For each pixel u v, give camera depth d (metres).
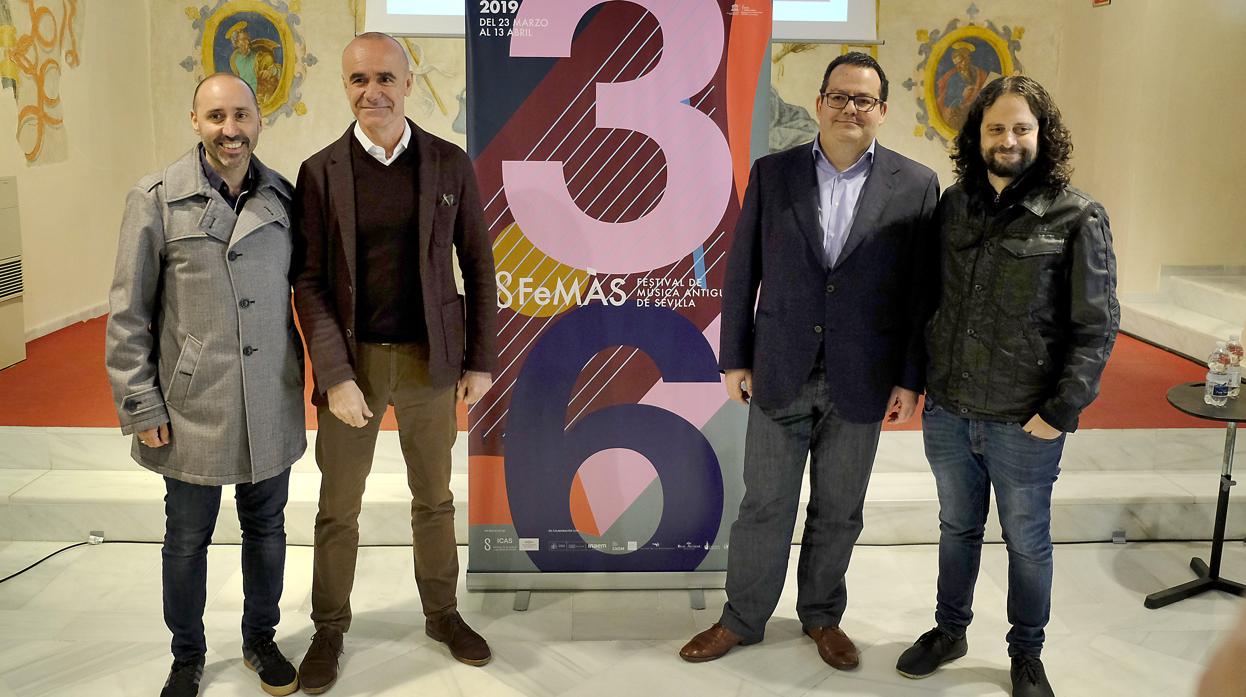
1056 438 2.44
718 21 2.84
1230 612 3.08
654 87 2.86
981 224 2.48
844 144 2.56
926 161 6.18
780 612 3.10
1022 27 6.10
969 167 2.51
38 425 3.76
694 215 2.93
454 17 4.33
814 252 2.60
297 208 2.55
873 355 2.61
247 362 2.43
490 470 3.07
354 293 2.54
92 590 3.17
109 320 2.35
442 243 2.59
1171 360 4.93
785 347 2.65
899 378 2.67
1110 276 2.38
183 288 2.38
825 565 2.81
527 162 2.89
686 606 3.13
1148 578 3.31
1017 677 2.62
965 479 2.64
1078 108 5.99
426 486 2.76
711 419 3.04
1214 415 3.02
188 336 2.39
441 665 2.77
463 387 2.75
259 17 5.98
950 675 2.74
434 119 6.00
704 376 3.02
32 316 5.19
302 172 2.56
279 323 2.50
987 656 2.83
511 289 2.96
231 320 2.41
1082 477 3.74
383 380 2.62
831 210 2.64
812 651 2.86
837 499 2.75
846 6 4.25
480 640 2.80
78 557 3.40
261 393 2.46
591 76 2.85
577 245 2.93
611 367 3.01
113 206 5.88
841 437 2.69
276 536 2.63
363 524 3.48
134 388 2.35
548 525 3.11
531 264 2.94
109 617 3.01
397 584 3.24
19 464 3.71
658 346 3.00
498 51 2.83
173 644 2.60
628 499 3.09
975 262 2.48
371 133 2.49
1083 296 2.36
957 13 6.03
